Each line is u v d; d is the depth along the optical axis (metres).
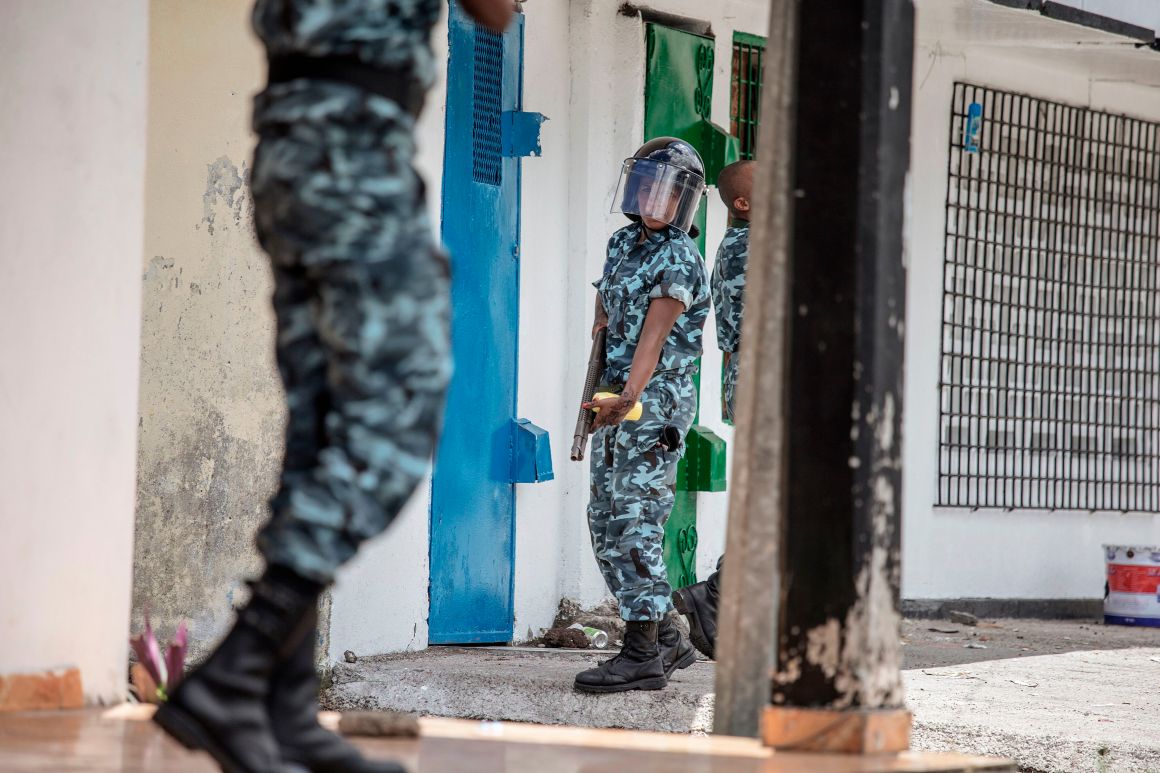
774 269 8.73
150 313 14.46
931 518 25.22
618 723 14.39
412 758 7.70
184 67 14.74
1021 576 26.47
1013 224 26.38
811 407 8.11
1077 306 27.36
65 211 9.42
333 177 6.19
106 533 9.70
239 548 15.09
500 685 14.99
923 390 25.09
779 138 8.71
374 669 15.71
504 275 18.73
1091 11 22.91
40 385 9.23
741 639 8.73
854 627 8.01
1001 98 26.06
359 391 6.18
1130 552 26.06
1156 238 28.22
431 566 17.56
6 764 7.14
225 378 14.98
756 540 8.73
